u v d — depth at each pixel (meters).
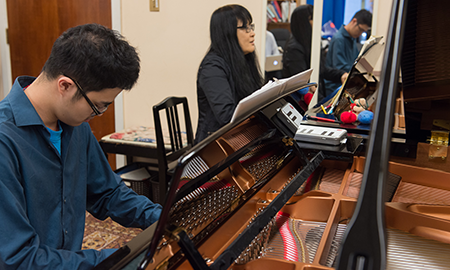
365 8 2.90
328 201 1.32
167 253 0.84
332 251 1.11
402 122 1.98
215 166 0.97
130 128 3.43
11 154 0.93
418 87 1.81
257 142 1.17
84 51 0.91
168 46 3.29
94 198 1.33
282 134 1.34
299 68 3.11
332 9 2.96
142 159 3.49
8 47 3.74
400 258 1.08
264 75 3.15
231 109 2.20
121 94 3.53
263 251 1.14
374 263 0.41
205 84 2.27
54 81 0.96
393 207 1.26
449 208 1.27
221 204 1.13
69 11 3.46
